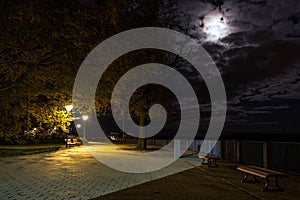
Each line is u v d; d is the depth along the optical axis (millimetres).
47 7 16047
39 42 16234
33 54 16078
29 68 16609
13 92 18312
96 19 16938
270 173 10672
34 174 14883
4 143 41625
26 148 36188
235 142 21547
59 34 16250
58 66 17031
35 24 16016
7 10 15766
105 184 12422
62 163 20328
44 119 19984
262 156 17297
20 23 15930
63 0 16281
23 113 19281
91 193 10492
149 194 10391
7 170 16219
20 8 15570
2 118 19031
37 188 11250
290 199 9438
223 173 15758
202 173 16328
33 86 17734
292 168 14484
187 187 11883
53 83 18141
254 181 12828
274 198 9555
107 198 9680
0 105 18781
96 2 17031
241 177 14312
